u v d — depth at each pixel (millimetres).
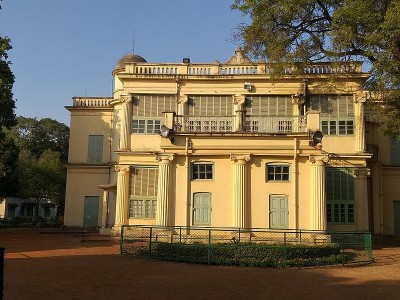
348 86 26781
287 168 22609
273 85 27266
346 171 26875
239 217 21953
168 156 22906
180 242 18531
